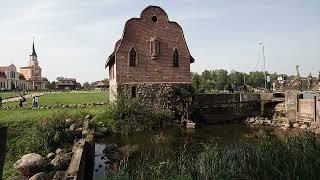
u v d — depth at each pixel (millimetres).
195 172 11656
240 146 14672
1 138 6914
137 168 15914
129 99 32406
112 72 39031
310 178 10461
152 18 35688
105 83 128500
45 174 12672
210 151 14227
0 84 109812
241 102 39156
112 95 38812
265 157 12094
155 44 35219
